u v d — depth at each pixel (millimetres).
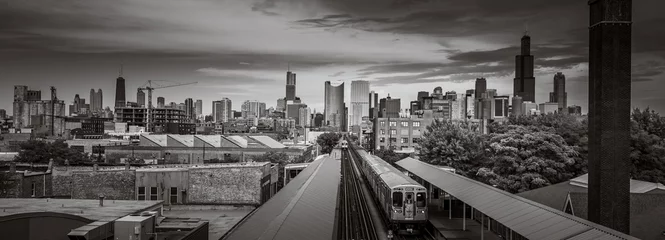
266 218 25562
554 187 43312
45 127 192000
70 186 50406
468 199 35969
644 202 33812
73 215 28703
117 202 37656
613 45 31266
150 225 26375
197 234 26062
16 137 131500
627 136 31188
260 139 121438
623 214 30953
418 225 40812
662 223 30828
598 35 31797
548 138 53188
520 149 53312
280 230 22797
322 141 182125
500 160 53969
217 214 48938
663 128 56344
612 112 31188
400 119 141375
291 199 32094
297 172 76938
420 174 56938
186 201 51469
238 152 101000
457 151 68438
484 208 31781
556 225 24219
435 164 69875
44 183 49375
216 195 51844
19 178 46812
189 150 100375
